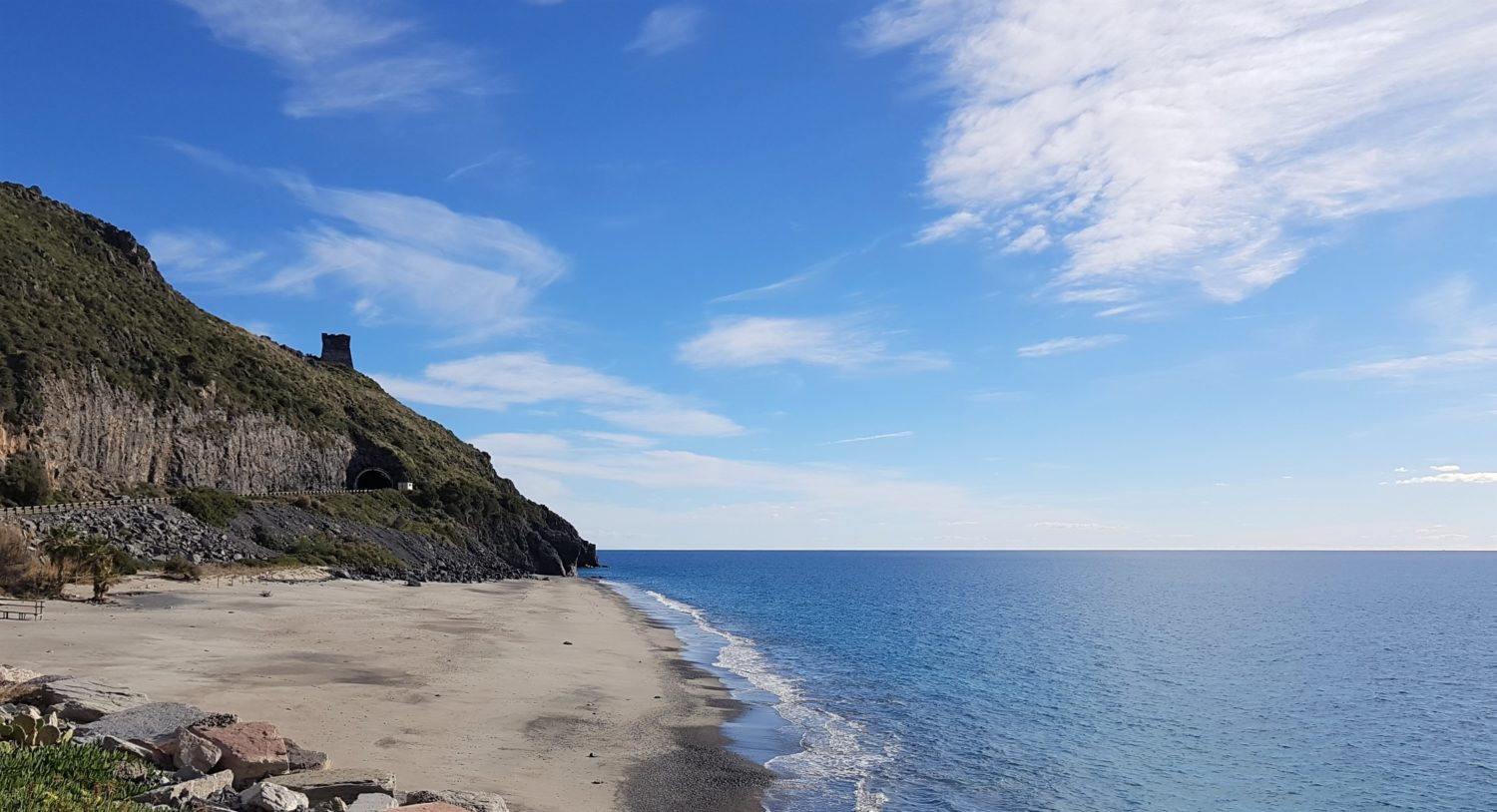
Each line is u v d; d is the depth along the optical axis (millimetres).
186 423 82125
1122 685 37469
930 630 60438
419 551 96062
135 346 82438
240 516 75938
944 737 25000
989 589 129500
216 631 33031
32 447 62406
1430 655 53406
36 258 82500
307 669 26391
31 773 10008
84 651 25828
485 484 134125
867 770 20641
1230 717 31266
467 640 37625
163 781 11359
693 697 28344
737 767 19828
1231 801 20469
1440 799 21875
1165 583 157250
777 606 85500
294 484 100000
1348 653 53312
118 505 64000
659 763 19469
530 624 48000
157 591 46000
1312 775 23547
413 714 21484
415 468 120938
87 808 9508
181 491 76812
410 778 15805
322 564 72938
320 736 18234
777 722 25375
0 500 56156
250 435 91938
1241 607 94188
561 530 153875
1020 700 32312
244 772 12242
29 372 64562
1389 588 145125
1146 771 22656
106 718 13609
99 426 70250
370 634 36531
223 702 20328
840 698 30516
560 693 26656
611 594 92000
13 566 39594
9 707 13289
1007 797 19281
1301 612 86875
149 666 24328
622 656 37438
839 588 128500
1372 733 29719
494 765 17656
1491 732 30375
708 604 86312
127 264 103438
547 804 15461
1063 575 196375
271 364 119750
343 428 116688
